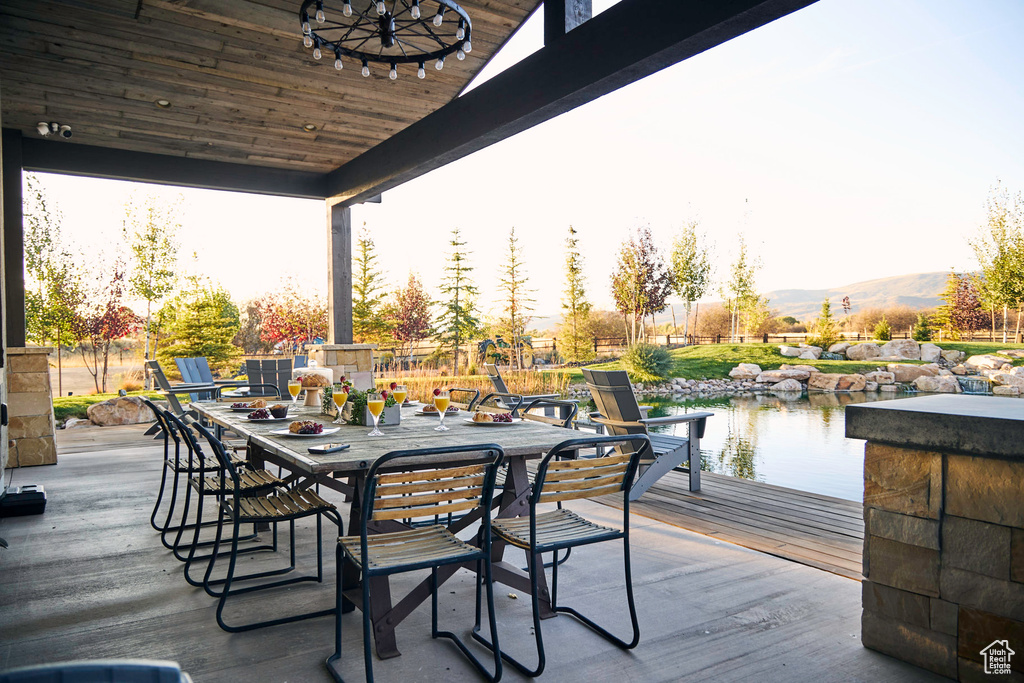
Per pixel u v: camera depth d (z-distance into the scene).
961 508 1.95
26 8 4.04
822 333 21.61
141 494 4.48
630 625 2.36
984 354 17.14
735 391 15.91
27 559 3.12
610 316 22.25
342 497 4.38
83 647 2.20
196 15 4.22
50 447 5.56
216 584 2.78
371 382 7.73
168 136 6.00
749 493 4.45
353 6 4.21
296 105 5.48
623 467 2.22
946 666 1.97
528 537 2.15
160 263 13.14
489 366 6.95
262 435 2.68
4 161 5.67
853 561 3.04
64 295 11.97
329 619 2.46
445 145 4.94
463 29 3.27
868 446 2.19
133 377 13.84
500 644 2.22
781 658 2.11
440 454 2.14
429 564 1.94
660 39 2.98
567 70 3.61
